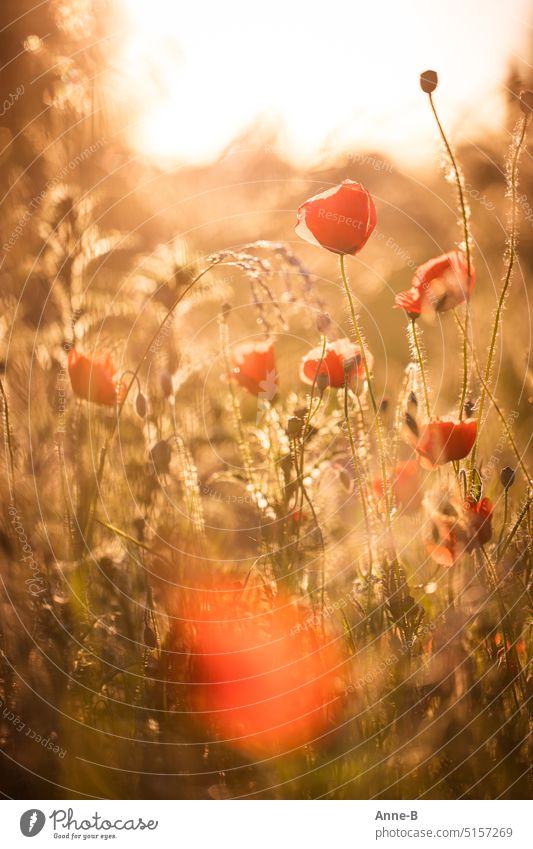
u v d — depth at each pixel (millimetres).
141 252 1729
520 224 1839
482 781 1305
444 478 1423
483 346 1713
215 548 1496
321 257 2023
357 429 1429
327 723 1333
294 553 1386
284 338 1719
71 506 1431
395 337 2025
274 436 1428
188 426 1595
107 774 1317
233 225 1923
